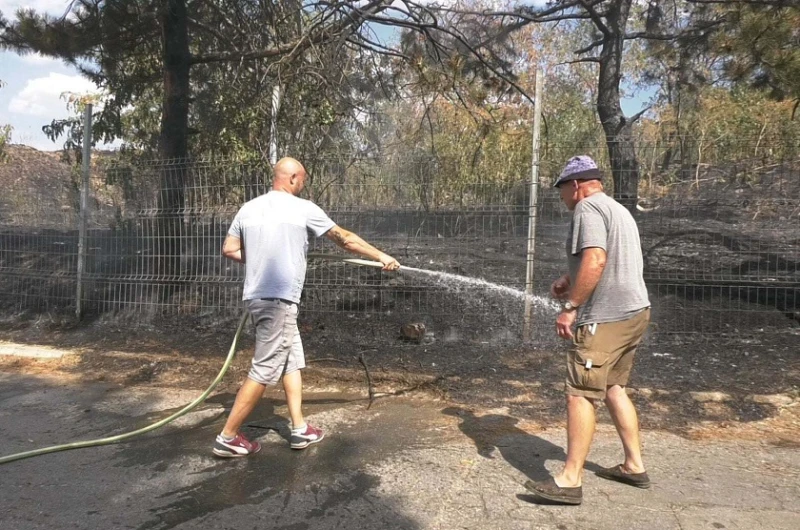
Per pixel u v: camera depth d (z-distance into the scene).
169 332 6.89
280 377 4.12
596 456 3.96
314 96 7.64
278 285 3.98
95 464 4.01
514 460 3.96
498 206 6.41
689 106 12.13
